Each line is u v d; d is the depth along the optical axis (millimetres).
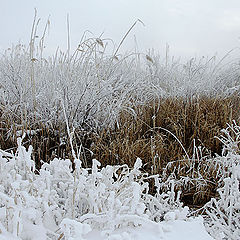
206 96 4875
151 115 4070
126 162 2912
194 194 2668
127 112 3834
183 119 3717
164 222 1714
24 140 3098
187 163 3016
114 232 1589
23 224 1528
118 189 1899
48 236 1582
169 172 2949
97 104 3646
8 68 3930
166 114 3982
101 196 1727
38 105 3514
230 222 2219
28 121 3289
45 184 1757
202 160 3018
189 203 2713
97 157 3000
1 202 1586
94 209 1680
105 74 3902
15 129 2992
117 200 1663
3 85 3779
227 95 4824
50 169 2059
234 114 4000
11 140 3039
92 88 3600
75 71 3701
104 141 3295
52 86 3578
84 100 3549
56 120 3395
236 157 2742
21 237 1482
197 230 1647
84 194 1789
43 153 3062
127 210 1702
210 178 2902
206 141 3385
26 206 1584
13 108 3357
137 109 4066
